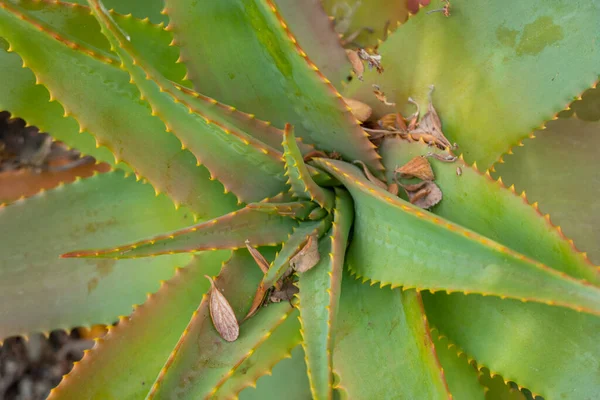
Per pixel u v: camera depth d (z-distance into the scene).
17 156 1.05
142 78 0.79
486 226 0.83
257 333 0.82
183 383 0.81
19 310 0.94
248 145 0.81
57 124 0.92
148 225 0.95
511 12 0.87
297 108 0.85
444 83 0.89
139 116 0.86
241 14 0.82
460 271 0.78
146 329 0.86
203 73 0.85
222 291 0.84
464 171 0.84
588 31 0.85
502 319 0.86
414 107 0.90
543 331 0.85
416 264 0.80
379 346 0.85
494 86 0.88
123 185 0.95
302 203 0.82
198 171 0.87
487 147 0.88
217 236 0.81
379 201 0.79
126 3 0.94
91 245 0.95
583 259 0.79
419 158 0.85
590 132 0.94
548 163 0.94
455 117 0.89
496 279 0.77
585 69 0.86
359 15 1.00
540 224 0.81
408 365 0.85
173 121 0.81
